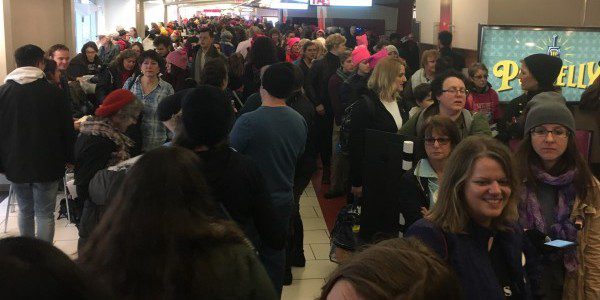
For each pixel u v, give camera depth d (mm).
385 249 972
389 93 3869
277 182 2998
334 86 6090
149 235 1443
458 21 7754
